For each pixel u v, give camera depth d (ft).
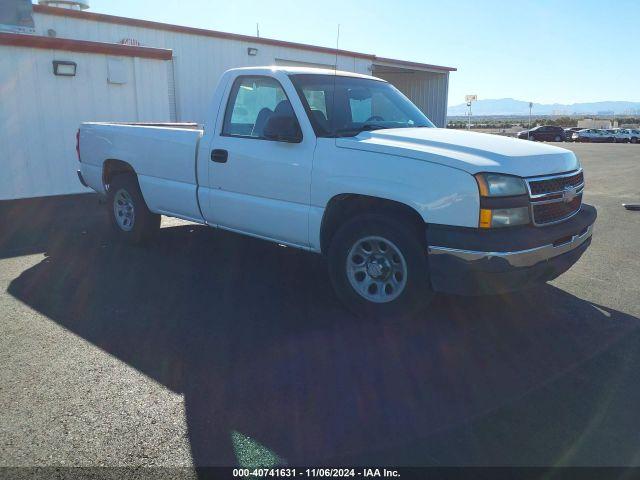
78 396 10.77
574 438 9.47
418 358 12.48
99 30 42.24
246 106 17.07
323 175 14.65
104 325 14.21
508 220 12.54
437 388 11.15
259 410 10.34
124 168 22.13
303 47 57.06
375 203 14.33
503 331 14.01
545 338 13.61
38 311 15.15
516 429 9.74
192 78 48.60
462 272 12.50
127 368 11.91
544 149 14.29
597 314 15.26
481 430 9.71
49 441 9.34
